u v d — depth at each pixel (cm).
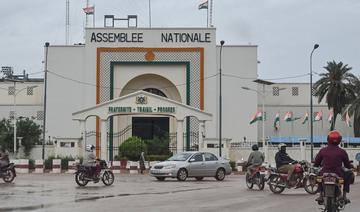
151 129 7338
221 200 1931
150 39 7269
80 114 5541
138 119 7325
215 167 3325
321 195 1314
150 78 7350
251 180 2525
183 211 1567
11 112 8419
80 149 5412
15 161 4372
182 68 7281
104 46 7262
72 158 4991
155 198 1988
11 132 7156
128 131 7231
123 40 7262
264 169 2500
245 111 7362
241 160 5119
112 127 6925
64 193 2180
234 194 2211
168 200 1911
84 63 7369
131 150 5419
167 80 7306
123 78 7262
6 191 2267
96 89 7238
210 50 7275
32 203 1766
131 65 7250
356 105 6981
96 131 6862
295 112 8875
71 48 7425
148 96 5509
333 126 7650
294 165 2297
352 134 8875
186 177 3203
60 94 7381
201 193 2244
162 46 7269
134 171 4425
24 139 7100
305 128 8862
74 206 1681
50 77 7406
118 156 5509
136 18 7712
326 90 7550
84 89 7300
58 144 5381
